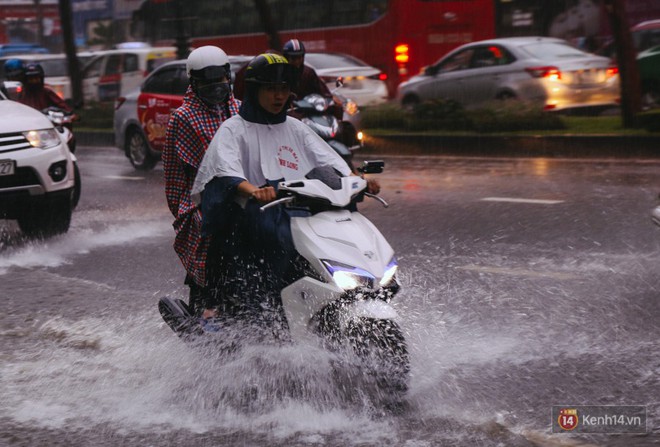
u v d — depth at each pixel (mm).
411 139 19953
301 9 28703
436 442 4715
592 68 20828
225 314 5590
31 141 10367
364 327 4914
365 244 5035
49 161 10406
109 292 8156
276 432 4898
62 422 5141
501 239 9898
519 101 20219
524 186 13852
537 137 18172
